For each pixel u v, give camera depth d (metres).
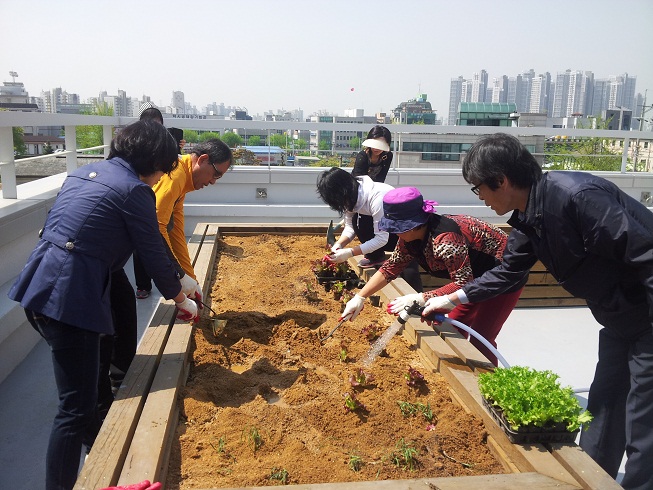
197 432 2.43
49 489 2.51
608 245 2.19
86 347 2.49
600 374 2.73
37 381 4.23
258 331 3.55
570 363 4.92
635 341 2.46
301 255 5.56
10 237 4.84
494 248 3.40
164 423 2.28
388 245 4.79
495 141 2.39
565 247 2.33
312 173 8.32
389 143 6.04
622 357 2.62
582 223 2.23
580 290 2.47
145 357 2.90
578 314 6.12
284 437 2.42
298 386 2.87
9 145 5.44
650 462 2.42
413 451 2.26
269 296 4.35
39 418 3.73
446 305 2.96
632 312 2.39
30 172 10.14
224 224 6.38
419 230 3.23
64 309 2.38
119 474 2.01
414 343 3.49
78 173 2.62
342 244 4.76
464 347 3.14
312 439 2.41
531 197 2.37
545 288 6.29
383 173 6.14
